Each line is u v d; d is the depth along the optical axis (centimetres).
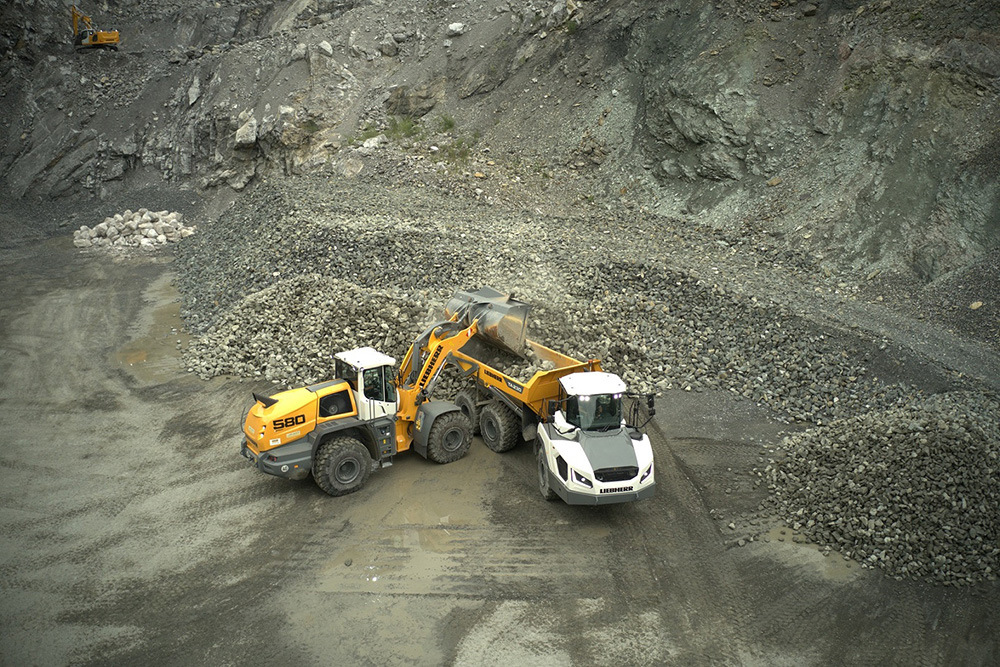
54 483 1181
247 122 3509
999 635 835
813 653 809
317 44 3744
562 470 1034
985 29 2169
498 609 875
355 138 3331
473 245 2145
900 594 906
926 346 1570
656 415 1407
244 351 1698
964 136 2050
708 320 1719
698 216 2450
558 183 2831
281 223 2320
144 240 3091
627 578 939
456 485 1170
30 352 1864
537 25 3375
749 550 999
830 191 2212
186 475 1208
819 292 1884
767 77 2539
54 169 3641
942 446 1098
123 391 1589
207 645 813
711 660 797
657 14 2975
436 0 3856
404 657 795
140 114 3819
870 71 2328
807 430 1308
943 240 1909
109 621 852
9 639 817
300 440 1112
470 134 3222
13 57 4038
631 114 2905
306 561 970
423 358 1245
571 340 1581
